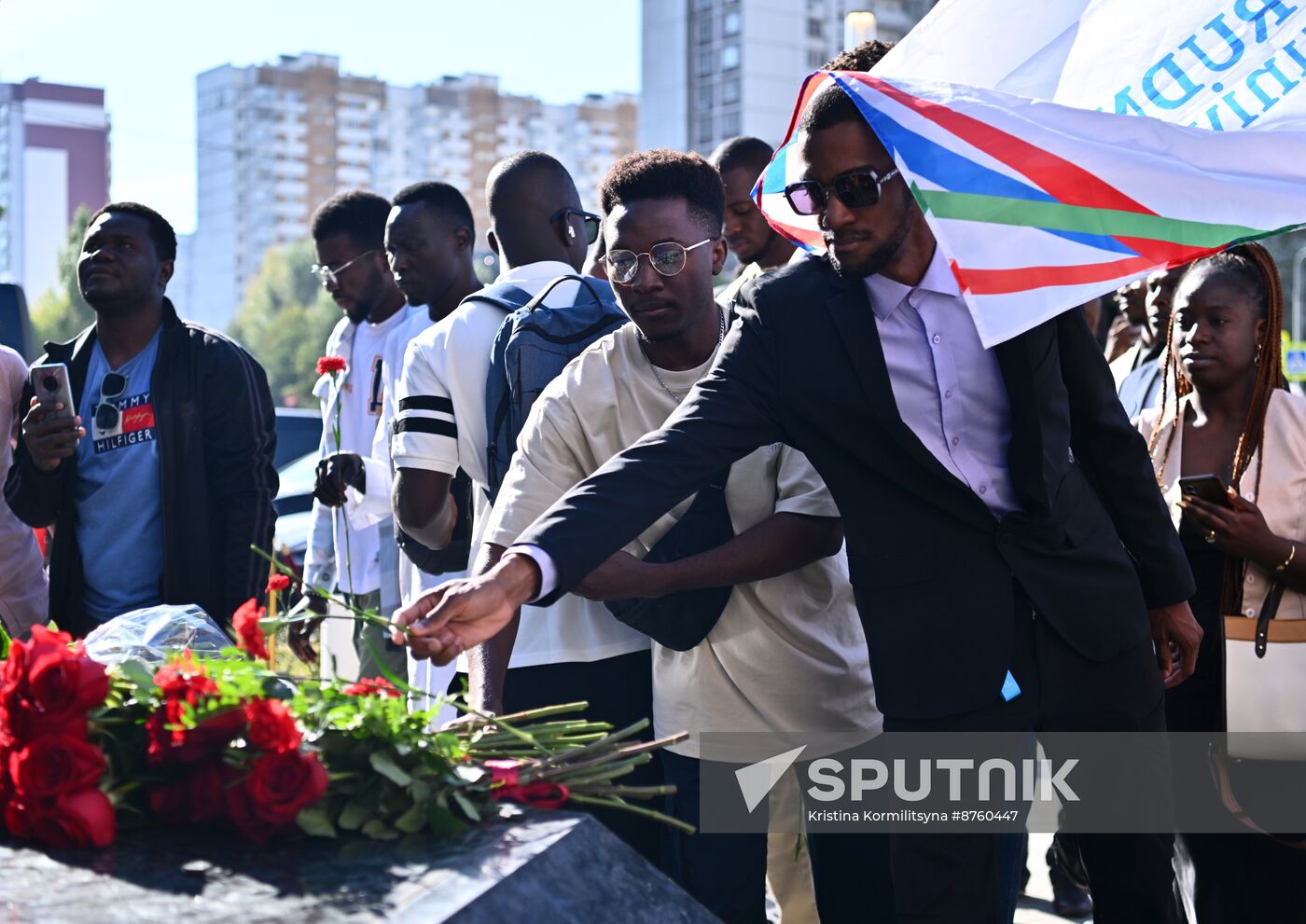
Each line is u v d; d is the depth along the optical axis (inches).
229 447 146.6
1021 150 91.0
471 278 174.2
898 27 3907.5
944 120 90.7
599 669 122.1
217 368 147.0
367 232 186.9
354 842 65.4
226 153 5118.1
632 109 5128.0
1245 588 124.3
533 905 61.0
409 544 136.1
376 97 5103.3
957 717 91.8
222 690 66.2
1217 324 131.5
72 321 2989.7
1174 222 93.6
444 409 131.6
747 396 96.6
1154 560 100.4
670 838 123.8
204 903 57.4
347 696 70.2
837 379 93.6
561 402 115.0
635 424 114.7
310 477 341.7
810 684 115.5
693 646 115.0
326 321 3233.3
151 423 145.9
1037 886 189.8
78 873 60.8
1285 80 106.2
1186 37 107.7
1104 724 94.9
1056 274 89.5
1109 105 108.7
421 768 68.0
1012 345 90.5
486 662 110.7
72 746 64.1
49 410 138.9
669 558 112.1
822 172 90.9
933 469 91.3
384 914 56.5
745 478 112.8
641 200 111.0
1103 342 240.4
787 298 96.1
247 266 5123.0
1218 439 134.6
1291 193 97.2
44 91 4938.5
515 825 68.6
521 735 76.2
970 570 91.9
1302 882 124.6
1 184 4943.4
